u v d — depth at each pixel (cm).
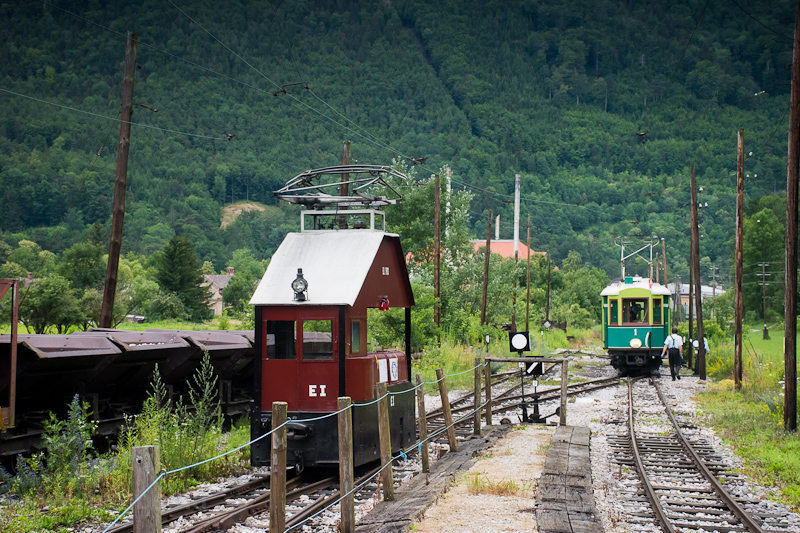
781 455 1634
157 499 664
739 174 3328
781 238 10412
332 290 1389
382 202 1589
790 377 2058
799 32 2139
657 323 4028
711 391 3127
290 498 1201
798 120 2155
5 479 1266
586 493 1143
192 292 10362
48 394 1583
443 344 3981
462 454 1541
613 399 2892
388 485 1141
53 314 4222
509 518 998
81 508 1107
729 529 1054
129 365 1706
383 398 1149
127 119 2348
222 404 2006
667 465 1551
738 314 3184
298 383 1366
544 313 9850
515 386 3294
